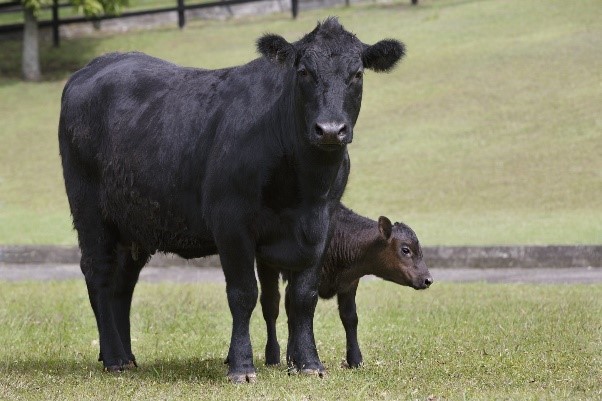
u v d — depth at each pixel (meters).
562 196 30.05
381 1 55.56
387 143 36.09
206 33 52.44
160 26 55.50
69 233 28.66
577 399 10.24
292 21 52.88
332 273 13.01
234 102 11.94
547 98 37.69
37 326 15.92
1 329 15.47
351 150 35.78
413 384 11.12
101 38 54.28
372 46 11.47
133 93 12.98
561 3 48.94
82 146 13.29
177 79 12.83
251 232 11.66
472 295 19.11
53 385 11.26
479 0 52.72
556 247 23.47
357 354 12.83
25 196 34.31
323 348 13.96
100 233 13.29
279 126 11.49
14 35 56.62
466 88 39.84
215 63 45.97
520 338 14.11
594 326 15.15
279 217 11.60
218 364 12.84
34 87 48.22
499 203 29.94
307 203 11.55
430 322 15.85
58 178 36.38
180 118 12.31
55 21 52.94
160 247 12.77
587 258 23.39
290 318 12.38
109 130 12.97
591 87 38.00
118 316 13.34
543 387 10.92
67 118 13.52
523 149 34.03
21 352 13.79
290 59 11.23
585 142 33.91
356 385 11.08
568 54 41.50
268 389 10.87
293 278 11.88
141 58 13.68
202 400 10.31
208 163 11.86
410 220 28.42
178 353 13.84
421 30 47.81
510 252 23.66
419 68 42.78
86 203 13.32
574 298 18.34
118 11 50.75
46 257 25.72
